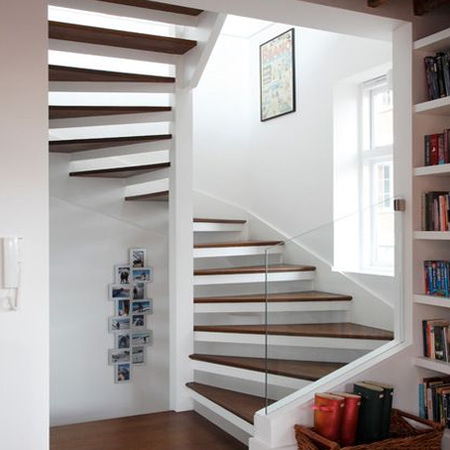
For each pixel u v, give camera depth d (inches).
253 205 243.0
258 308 174.7
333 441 118.6
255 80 242.2
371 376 133.8
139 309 219.5
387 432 125.0
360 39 181.3
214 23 163.5
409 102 137.3
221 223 222.2
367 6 132.1
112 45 174.9
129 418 179.3
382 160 187.0
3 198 107.3
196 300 186.2
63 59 215.8
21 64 108.9
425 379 138.0
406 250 139.0
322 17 134.6
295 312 135.9
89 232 212.4
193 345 186.7
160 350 223.1
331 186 193.9
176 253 184.2
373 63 175.8
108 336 215.0
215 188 241.3
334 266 139.6
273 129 229.3
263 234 233.1
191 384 183.6
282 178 223.0
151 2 164.4
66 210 209.2
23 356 109.0
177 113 184.9
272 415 126.8
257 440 128.8
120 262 217.2
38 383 110.3
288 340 134.1
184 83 184.9
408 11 137.0
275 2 125.2
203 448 153.0
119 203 216.7
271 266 137.6
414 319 137.6
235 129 244.7
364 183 193.5
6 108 107.7
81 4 160.1
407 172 138.2
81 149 200.5
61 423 207.6
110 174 203.5
